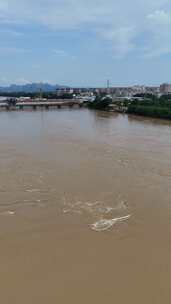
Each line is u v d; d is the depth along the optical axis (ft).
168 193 106.93
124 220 87.76
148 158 153.17
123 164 142.72
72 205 97.55
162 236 79.30
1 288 60.95
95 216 90.27
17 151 170.60
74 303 57.52
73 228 83.41
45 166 139.95
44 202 99.76
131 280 63.21
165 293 59.88
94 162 146.61
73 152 168.55
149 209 94.68
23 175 126.72
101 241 77.05
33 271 65.82
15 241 77.05
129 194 106.11
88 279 63.46
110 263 68.44
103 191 108.78
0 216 90.22
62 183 117.08
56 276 64.23
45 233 80.89
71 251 72.79
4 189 110.93
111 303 57.52
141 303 57.57
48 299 58.39
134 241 77.05
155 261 69.21
